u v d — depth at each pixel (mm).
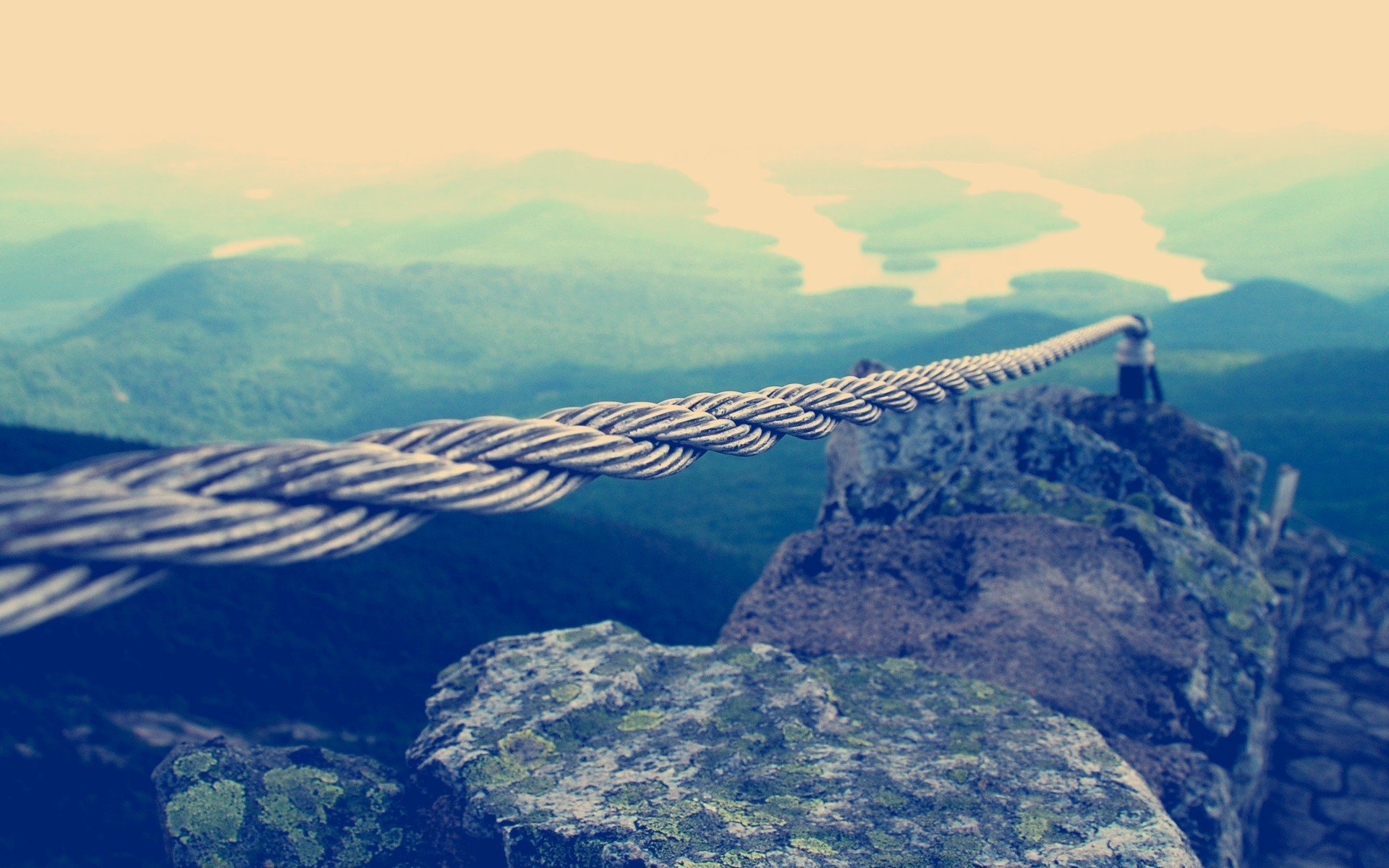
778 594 4258
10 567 655
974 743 2992
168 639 16203
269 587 20891
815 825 2539
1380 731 6043
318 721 15203
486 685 3178
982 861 2439
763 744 2930
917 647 3834
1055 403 6898
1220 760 3693
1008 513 4723
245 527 777
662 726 3023
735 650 3402
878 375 2361
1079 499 4738
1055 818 2621
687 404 1545
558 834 2475
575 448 1154
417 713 17062
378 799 2814
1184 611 4133
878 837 2510
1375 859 4895
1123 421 6570
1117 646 3902
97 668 13992
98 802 9812
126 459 771
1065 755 2949
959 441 5602
